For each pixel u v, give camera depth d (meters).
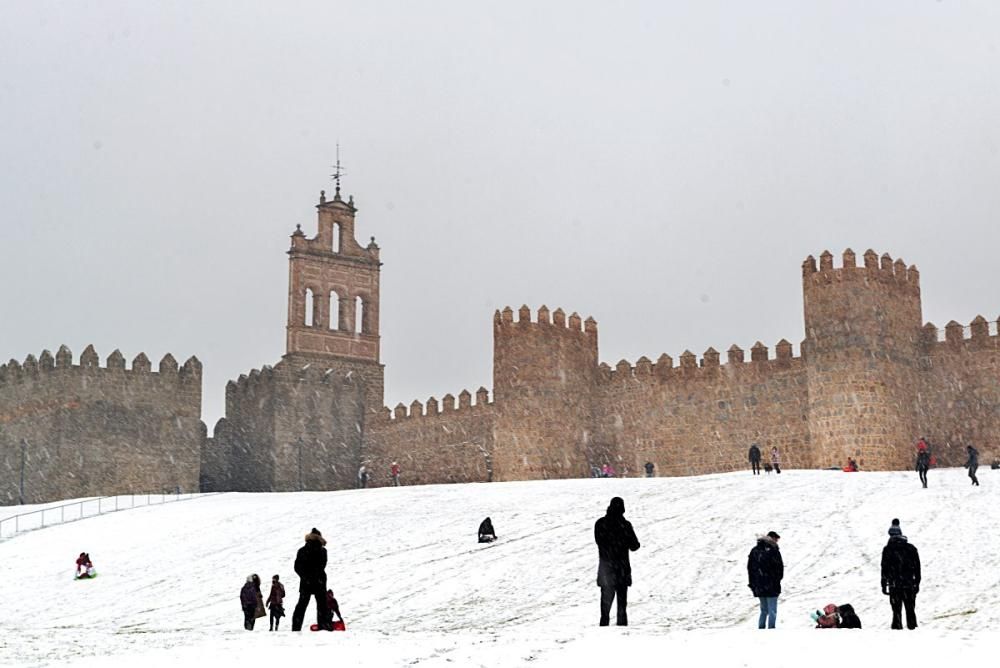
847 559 40.50
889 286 70.50
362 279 103.88
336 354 100.38
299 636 23.16
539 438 80.62
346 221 104.69
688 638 21.05
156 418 90.44
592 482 64.81
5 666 18.39
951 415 70.00
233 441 99.44
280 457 95.19
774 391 75.12
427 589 41.91
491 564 44.88
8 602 46.19
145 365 90.62
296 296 100.19
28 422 90.06
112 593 46.53
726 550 43.66
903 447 69.31
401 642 21.28
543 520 53.06
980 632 22.12
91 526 63.03
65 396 88.00
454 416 90.44
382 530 54.41
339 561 48.47
